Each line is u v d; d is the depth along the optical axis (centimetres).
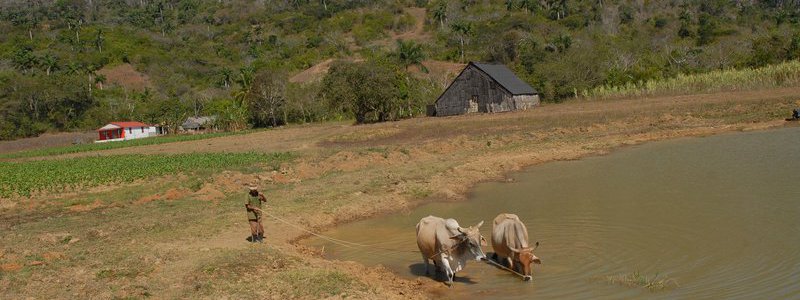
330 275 1255
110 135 9219
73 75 12681
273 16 19225
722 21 13150
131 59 15188
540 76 7812
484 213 1898
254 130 8394
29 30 17362
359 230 1816
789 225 1459
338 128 6431
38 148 8225
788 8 14338
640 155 2886
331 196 2261
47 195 2789
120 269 1325
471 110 6738
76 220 2069
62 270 1330
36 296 1146
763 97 4784
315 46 16162
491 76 6556
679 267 1216
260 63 14312
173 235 1730
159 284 1216
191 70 14950
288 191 2433
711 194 1875
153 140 7375
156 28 18788
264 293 1154
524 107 6694
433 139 4381
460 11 17425
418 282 1248
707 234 1439
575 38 11375
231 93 11419
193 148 5425
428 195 2256
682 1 14975
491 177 2603
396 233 1739
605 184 2211
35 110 10694
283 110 9444
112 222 1981
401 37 16888
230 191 2572
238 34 17875
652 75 7562
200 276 1254
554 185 2291
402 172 2788
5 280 1243
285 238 1709
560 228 1608
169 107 10175
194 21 19938
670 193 1942
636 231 1514
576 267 1262
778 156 2461
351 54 15125
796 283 1071
